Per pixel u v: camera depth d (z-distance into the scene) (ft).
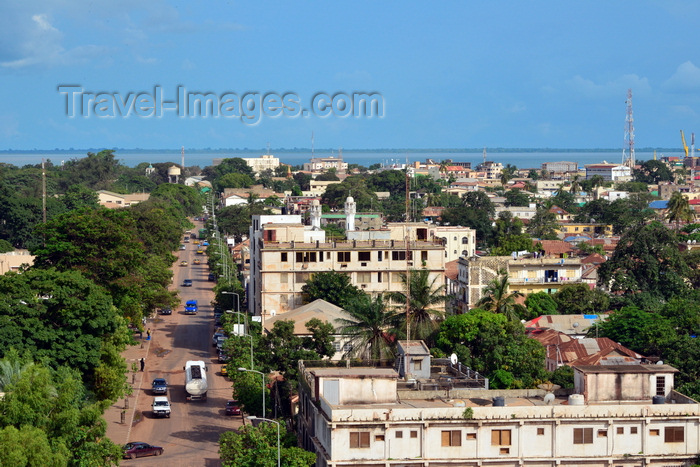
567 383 437.99
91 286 429.38
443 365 385.29
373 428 280.92
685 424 287.48
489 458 282.56
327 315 504.43
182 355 578.66
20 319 396.16
